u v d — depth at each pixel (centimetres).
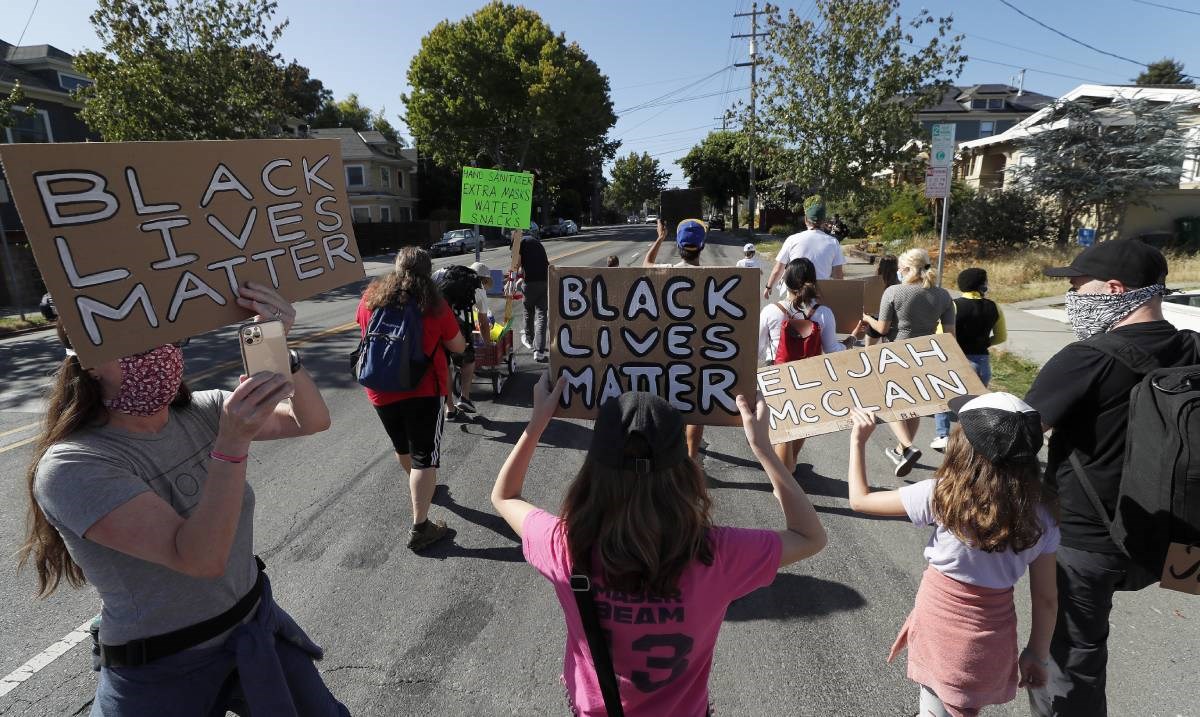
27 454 577
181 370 172
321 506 463
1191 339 219
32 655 310
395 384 368
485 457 554
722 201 5244
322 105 6419
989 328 517
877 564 386
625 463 141
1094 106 2084
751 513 453
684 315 225
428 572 379
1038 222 1959
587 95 4453
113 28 1781
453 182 5291
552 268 229
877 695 284
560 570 153
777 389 350
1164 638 319
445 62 4266
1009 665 214
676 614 147
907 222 2477
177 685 175
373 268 2597
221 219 169
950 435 213
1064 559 226
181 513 172
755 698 282
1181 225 1847
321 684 208
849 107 2367
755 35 3769
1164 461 197
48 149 137
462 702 281
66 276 141
